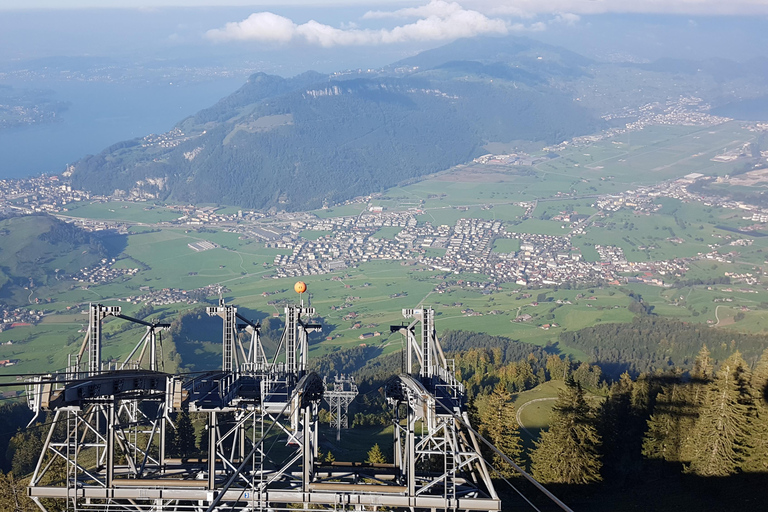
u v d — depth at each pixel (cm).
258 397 5516
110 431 5128
